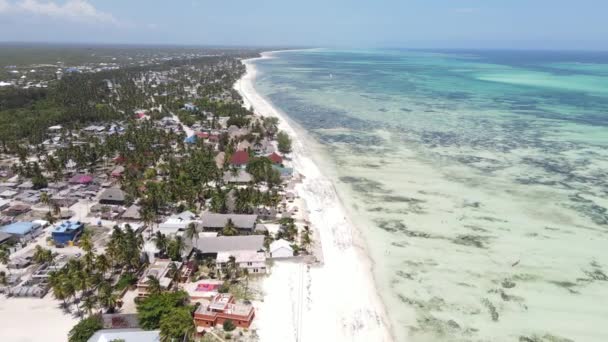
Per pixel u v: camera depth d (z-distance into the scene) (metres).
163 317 52.78
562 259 74.62
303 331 56.12
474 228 85.69
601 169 118.88
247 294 63.16
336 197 100.94
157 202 90.19
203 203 95.81
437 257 75.38
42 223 83.88
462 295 65.00
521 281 68.50
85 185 105.94
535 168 120.00
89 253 65.88
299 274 69.12
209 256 73.19
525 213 91.94
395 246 78.88
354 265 72.44
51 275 61.59
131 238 70.06
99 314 54.94
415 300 63.84
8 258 69.50
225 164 116.69
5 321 56.47
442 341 55.59
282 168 116.06
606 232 83.62
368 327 57.69
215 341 53.16
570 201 97.75
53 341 53.06
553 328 58.12
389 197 100.88
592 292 65.81
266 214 89.12
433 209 94.25
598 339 56.16
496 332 57.28
